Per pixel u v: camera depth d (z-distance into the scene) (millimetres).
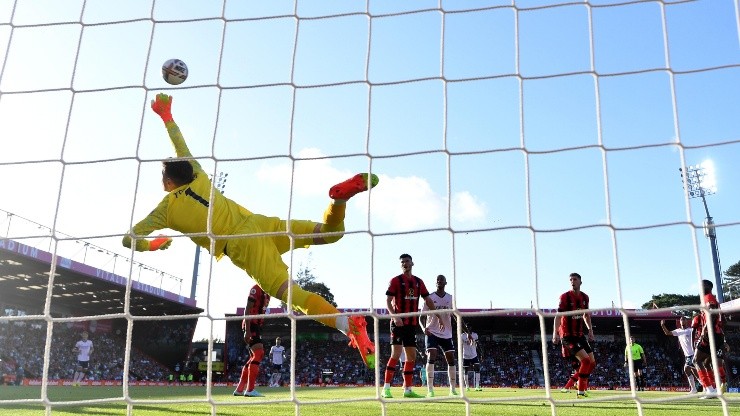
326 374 38531
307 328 40906
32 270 29031
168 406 6637
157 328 39500
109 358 35531
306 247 4949
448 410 6270
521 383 37688
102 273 30859
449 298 9539
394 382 30969
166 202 4691
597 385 37000
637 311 3527
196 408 6281
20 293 32719
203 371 38844
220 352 40125
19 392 11781
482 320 36969
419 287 8492
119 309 37344
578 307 9445
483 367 38875
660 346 38656
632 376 3418
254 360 8367
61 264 28578
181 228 4711
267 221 4785
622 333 39438
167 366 38812
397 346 8359
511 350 39688
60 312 35156
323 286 50219
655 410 6828
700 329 10273
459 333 3676
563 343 9617
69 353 33406
